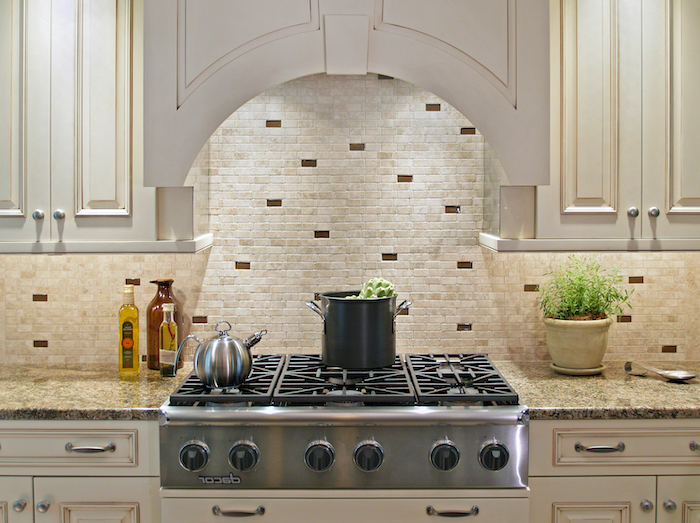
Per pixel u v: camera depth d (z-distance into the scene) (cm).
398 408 176
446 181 238
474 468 176
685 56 201
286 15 194
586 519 183
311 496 175
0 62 200
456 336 241
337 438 175
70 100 201
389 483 175
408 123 236
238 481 176
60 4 200
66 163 202
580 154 202
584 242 203
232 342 191
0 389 202
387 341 204
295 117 236
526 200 204
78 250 203
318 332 240
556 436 180
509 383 207
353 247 239
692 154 202
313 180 237
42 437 181
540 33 196
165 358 216
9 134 201
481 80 196
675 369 229
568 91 201
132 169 202
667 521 183
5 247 202
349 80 235
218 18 195
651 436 182
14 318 238
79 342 239
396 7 194
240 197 238
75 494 182
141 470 182
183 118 197
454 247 239
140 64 201
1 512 182
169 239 206
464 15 195
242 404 181
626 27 200
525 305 240
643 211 203
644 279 239
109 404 185
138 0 200
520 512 176
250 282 239
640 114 202
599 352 217
